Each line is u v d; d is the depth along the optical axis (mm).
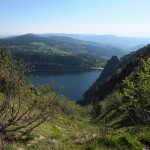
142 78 23359
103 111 96938
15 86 7301
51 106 8203
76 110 105000
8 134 10391
